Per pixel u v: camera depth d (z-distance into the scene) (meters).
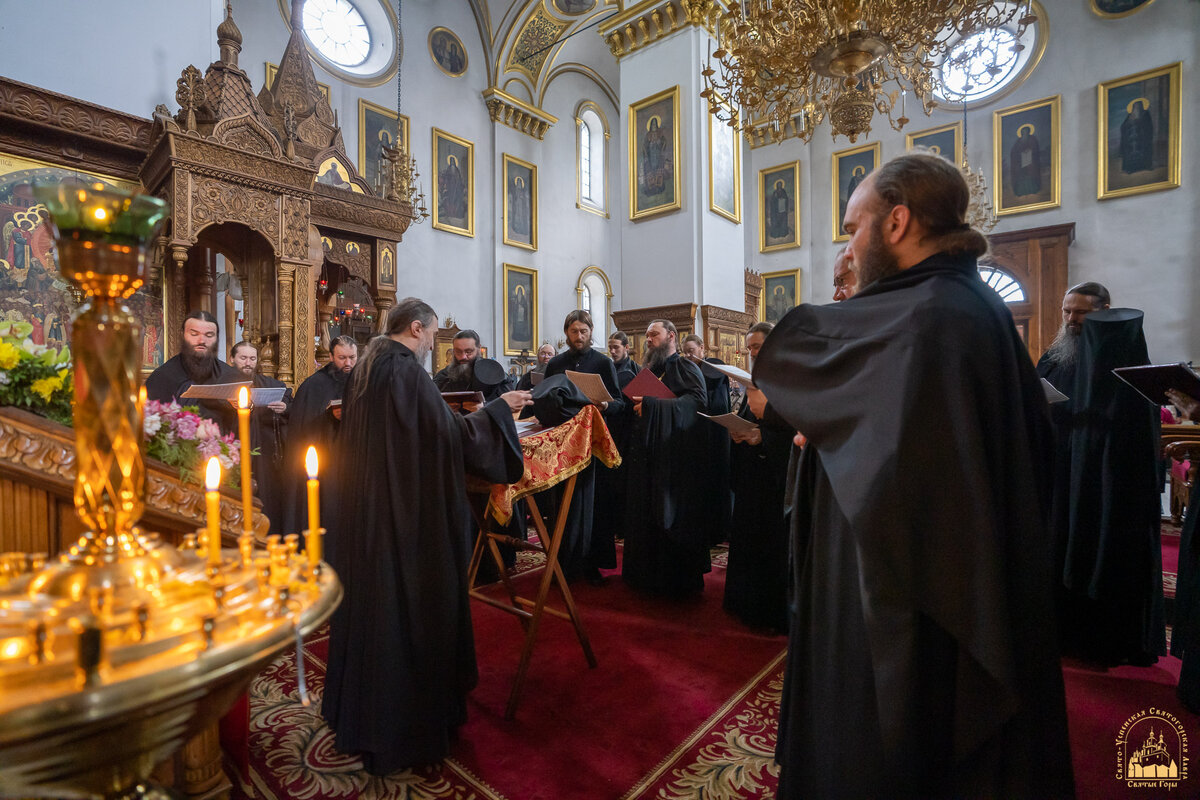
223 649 0.64
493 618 3.42
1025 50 14.32
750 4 5.16
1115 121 13.40
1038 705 0.92
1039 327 13.93
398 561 1.96
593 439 2.64
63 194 0.72
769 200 17.94
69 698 0.54
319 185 6.48
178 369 3.38
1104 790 1.91
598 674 2.72
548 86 15.80
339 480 2.09
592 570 4.10
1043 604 0.93
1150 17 13.08
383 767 1.85
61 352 1.42
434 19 13.14
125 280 0.78
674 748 2.16
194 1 5.48
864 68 4.78
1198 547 2.33
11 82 4.41
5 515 1.27
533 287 15.09
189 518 1.50
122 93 5.04
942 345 0.96
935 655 0.96
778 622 3.17
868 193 1.21
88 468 0.76
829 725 1.08
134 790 0.74
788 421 1.11
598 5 13.58
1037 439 1.04
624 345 5.55
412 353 2.16
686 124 10.08
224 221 4.70
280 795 1.89
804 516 1.27
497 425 2.13
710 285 10.20
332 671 2.01
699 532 3.65
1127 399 2.73
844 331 1.09
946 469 0.92
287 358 5.05
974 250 1.12
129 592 0.69
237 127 4.75
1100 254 13.58
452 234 13.41
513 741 2.20
